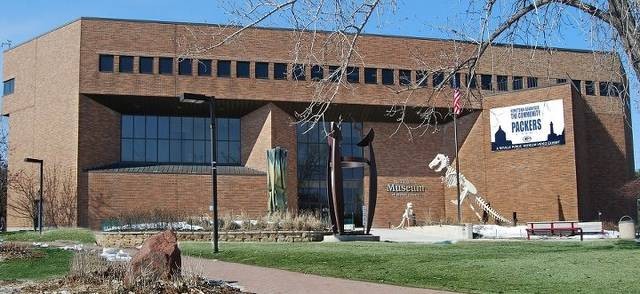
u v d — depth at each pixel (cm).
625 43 996
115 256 1973
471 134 5584
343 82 1067
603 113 5606
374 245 2497
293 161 5456
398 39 5572
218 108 5475
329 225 3394
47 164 5347
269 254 2108
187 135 5656
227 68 5362
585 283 1375
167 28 5278
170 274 1352
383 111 5581
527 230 3631
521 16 1097
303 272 1738
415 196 5834
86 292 1256
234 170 5450
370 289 1407
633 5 977
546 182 5128
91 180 5112
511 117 5341
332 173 3131
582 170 5253
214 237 2308
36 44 5591
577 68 4944
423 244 2580
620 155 5691
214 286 1359
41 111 5481
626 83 1071
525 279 1457
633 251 1978
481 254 2009
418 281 1498
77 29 5203
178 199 5228
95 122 5219
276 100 5406
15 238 3659
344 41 1051
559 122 5091
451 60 1157
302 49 1072
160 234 1395
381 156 5784
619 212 5662
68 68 5253
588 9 1047
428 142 5912
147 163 5494
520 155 5284
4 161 5931
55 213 5206
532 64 1355
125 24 5228
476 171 5522
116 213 5097
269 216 3616
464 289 1379
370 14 1030
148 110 5472
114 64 5181
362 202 5772
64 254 2161
